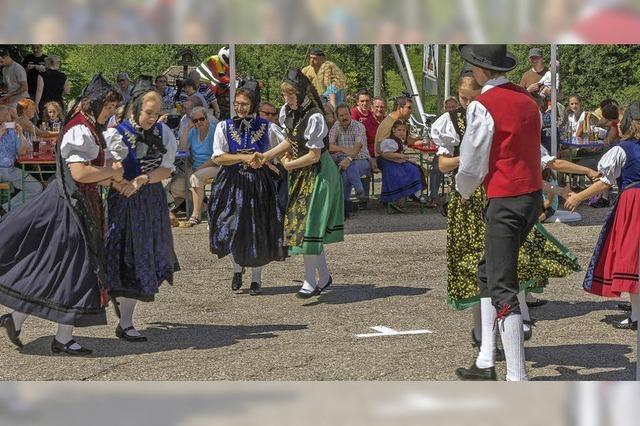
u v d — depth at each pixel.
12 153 10.16
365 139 11.19
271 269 8.26
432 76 16.28
